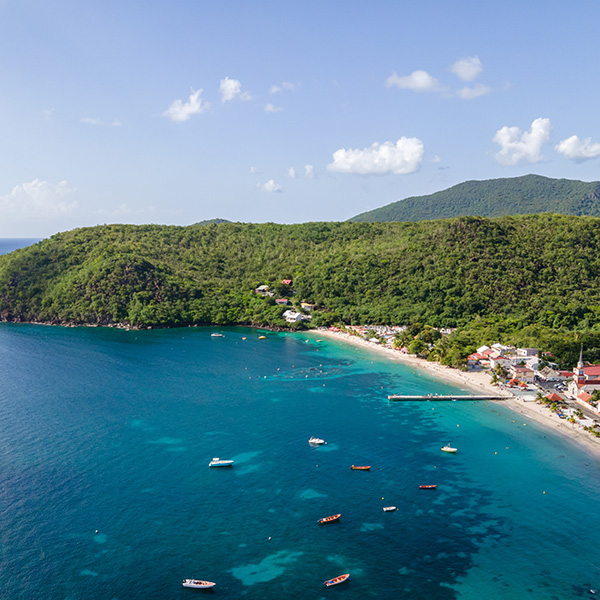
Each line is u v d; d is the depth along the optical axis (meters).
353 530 110.94
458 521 115.06
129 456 142.25
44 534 106.69
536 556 103.81
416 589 93.81
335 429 165.62
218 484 128.50
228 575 96.19
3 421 165.62
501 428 168.38
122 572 96.31
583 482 133.12
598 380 198.00
